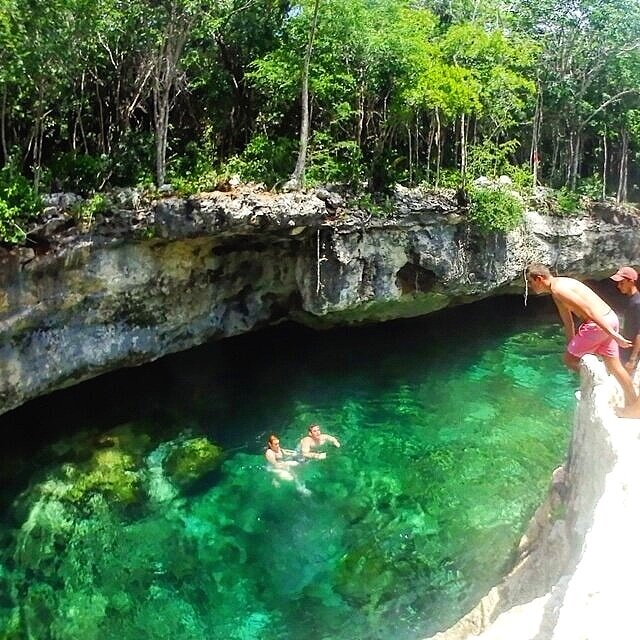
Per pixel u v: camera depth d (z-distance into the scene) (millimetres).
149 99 25047
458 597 13859
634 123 34906
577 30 32312
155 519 16969
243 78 25719
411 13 26516
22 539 16109
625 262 33781
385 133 26375
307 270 25312
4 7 15641
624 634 5613
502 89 29875
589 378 10859
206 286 24266
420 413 23016
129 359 22641
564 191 32062
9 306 17875
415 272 27344
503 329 31297
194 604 14211
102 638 13375
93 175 20188
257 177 22953
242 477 18875
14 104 19000
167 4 19844
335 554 15594
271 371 26266
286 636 13273
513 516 16562
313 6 23359
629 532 6914
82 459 19203
